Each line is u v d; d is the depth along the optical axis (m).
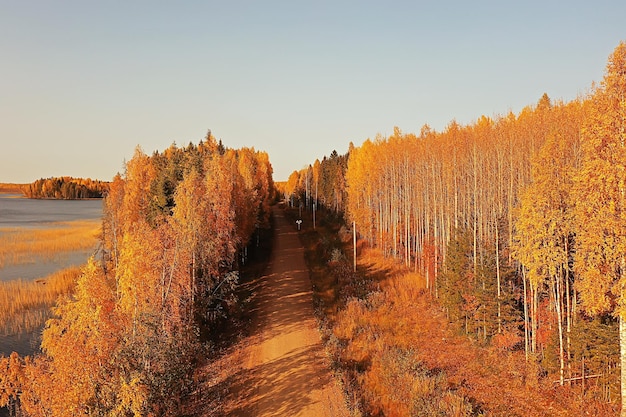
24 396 22.44
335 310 40.03
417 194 54.91
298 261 59.84
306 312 39.44
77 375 21.58
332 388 25.92
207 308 36.72
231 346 32.50
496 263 32.97
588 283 20.06
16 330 37.91
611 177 18.62
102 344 22.34
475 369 29.02
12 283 50.34
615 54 18.70
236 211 51.56
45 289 48.06
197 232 34.53
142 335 22.48
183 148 67.50
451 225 47.78
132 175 51.56
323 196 109.50
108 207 47.66
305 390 25.70
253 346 32.34
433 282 45.47
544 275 25.03
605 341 23.45
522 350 30.58
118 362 21.45
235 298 39.84
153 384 21.17
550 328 27.72
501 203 41.66
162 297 26.78
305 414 23.20
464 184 47.25
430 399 24.09
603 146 19.61
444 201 50.34
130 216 46.34
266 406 24.08
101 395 20.84
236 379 27.28
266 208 77.62
